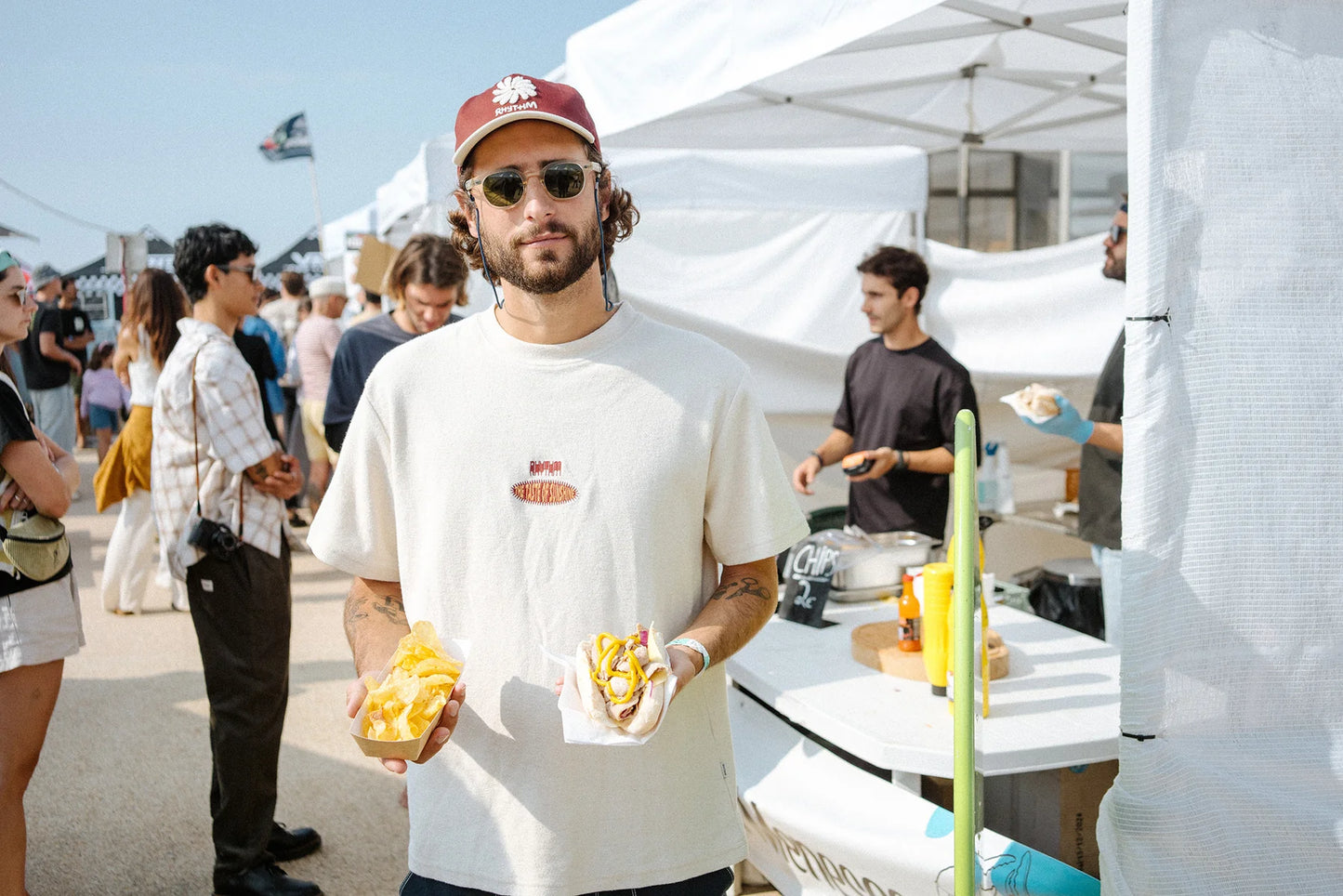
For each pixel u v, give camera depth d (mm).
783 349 4789
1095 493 2965
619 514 1424
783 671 2391
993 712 2057
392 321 3375
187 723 4246
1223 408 1528
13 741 2260
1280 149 1517
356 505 1554
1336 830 1528
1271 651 1546
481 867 1433
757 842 2543
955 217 9812
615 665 1271
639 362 1478
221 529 2598
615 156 4992
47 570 2264
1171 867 1548
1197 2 1503
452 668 1350
